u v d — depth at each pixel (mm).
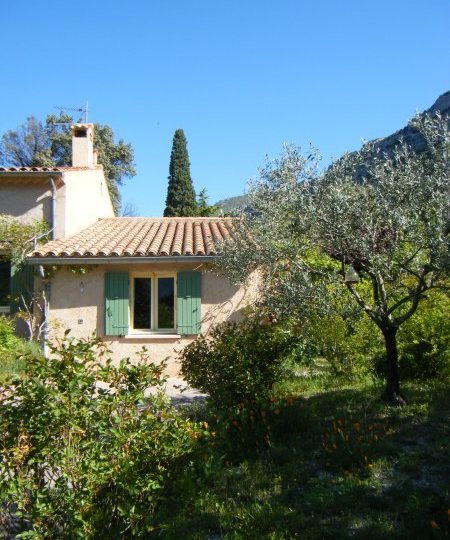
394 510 4125
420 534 3697
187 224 15539
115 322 11750
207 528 4098
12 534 3461
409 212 5672
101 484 3232
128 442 3373
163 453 3471
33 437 3252
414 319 8164
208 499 4445
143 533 3486
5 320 11656
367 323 8867
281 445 5504
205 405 6770
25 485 3197
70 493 3145
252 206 7992
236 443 5555
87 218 15547
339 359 9133
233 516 4195
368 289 8266
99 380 3613
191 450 3746
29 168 13703
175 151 32375
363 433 5457
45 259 11516
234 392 6730
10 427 3322
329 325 8773
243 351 6992
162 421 3635
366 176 6520
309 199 6379
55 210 13766
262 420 5844
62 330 11719
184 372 7395
